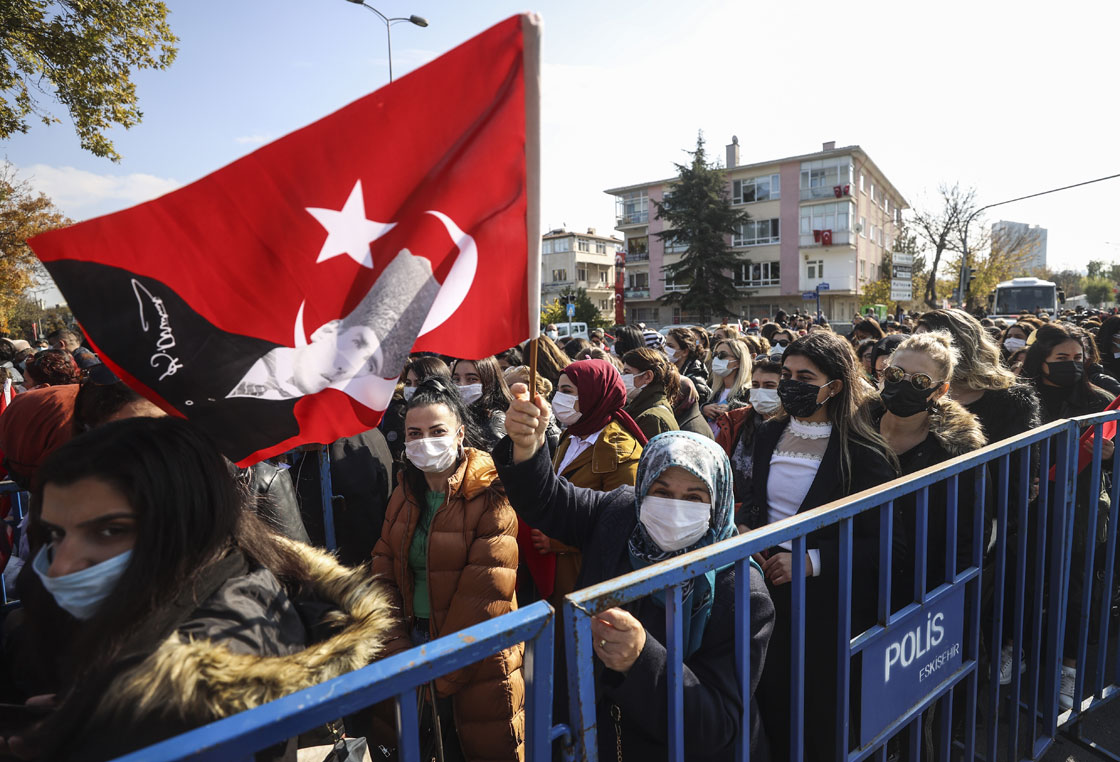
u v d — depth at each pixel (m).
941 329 3.06
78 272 1.24
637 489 1.67
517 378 3.94
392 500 2.48
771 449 2.46
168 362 1.30
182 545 0.98
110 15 8.33
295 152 1.36
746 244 41.50
